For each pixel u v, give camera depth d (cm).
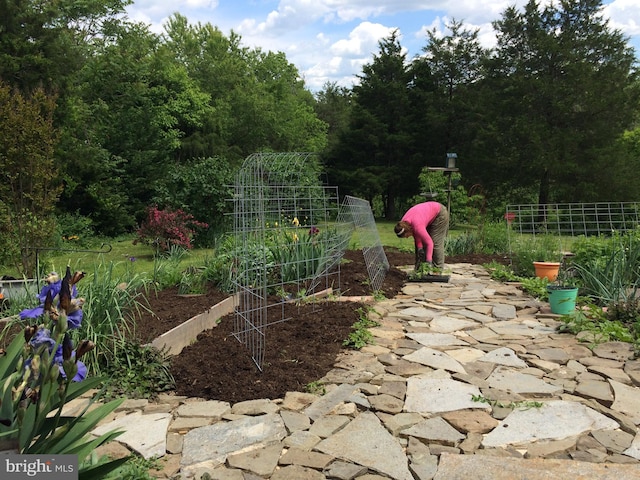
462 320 584
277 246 681
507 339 512
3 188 790
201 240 1389
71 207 1656
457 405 358
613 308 569
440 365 436
